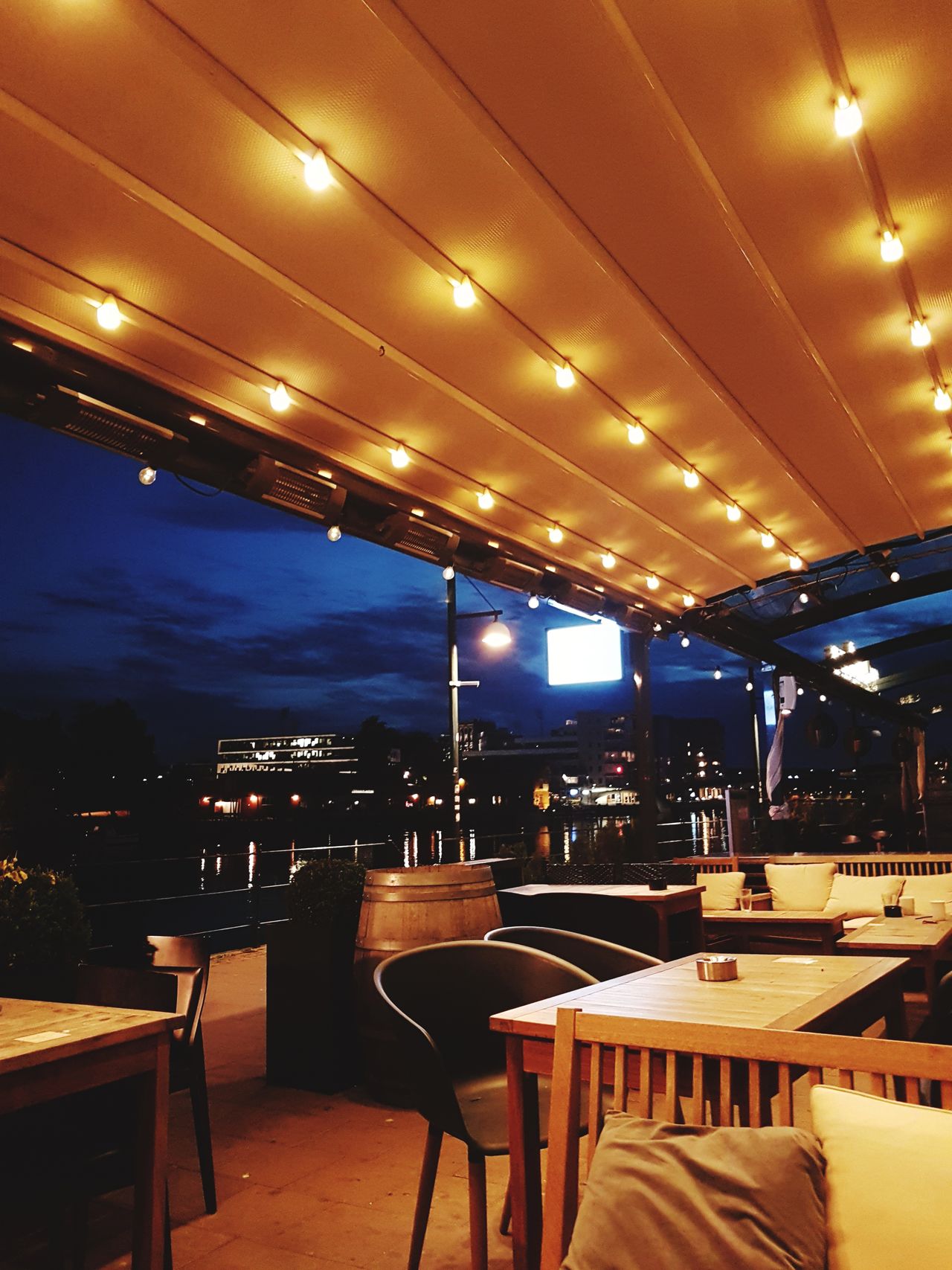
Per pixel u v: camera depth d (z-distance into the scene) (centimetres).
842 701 1741
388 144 347
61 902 371
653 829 1085
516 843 1045
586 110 342
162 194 355
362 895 500
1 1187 240
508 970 312
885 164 386
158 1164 249
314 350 464
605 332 489
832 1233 145
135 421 467
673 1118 178
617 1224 152
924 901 734
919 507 830
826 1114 157
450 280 425
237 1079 507
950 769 2017
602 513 749
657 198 393
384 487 625
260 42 299
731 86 340
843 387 584
